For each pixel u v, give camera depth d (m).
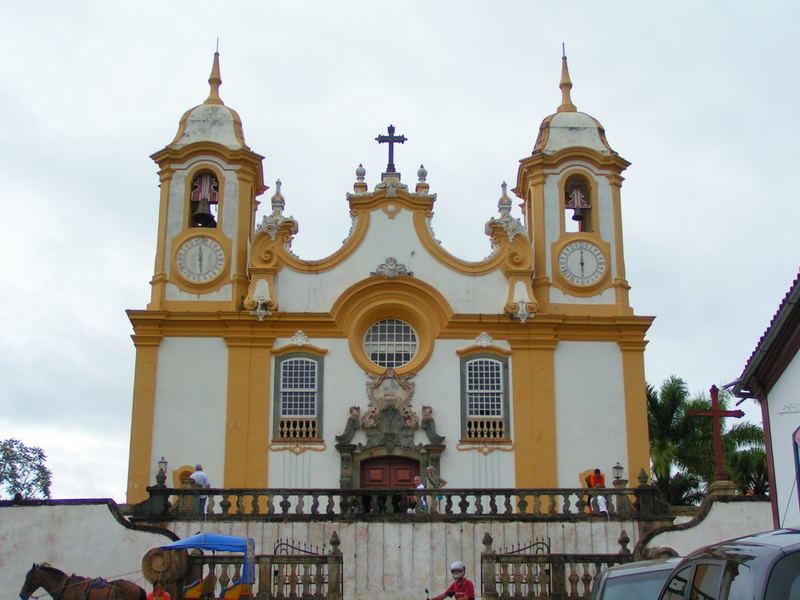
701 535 24.19
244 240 33.78
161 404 31.55
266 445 31.22
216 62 36.31
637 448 31.70
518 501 28.50
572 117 35.72
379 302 32.59
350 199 33.56
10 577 24.12
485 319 32.44
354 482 30.84
